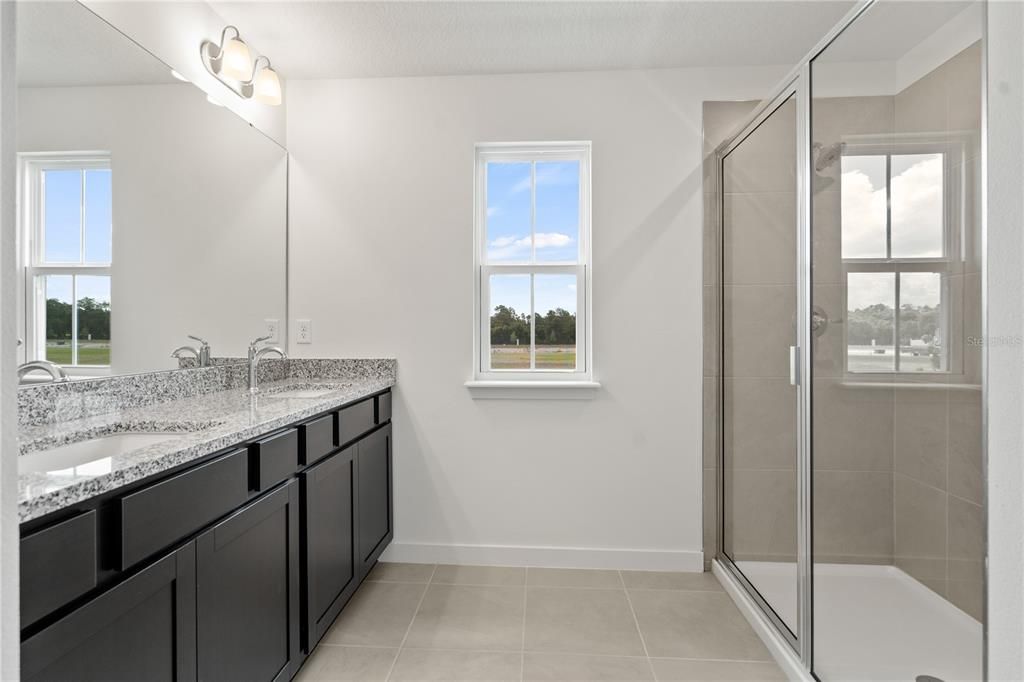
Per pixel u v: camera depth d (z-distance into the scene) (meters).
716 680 1.80
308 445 1.78
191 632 1.22
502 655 1.93
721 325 2.60
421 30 2.30
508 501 2.70
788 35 2.35
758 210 2.20
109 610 0.99
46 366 1.47
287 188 2.74
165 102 1.92
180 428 1.54
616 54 2.50
